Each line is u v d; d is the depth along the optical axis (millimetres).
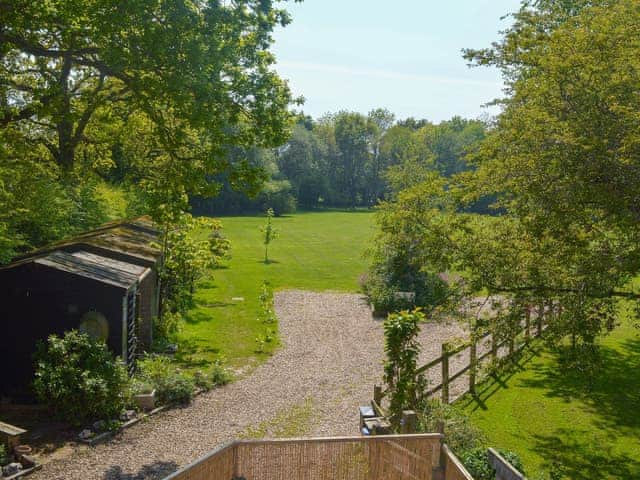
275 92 17438
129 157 30797
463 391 17094
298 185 102500
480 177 12961
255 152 84500
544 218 11445
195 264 23469
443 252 13555
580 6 16031
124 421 13430
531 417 15125
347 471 9680
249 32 17203
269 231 44875
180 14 15305
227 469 9180
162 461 11672
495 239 13164
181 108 15781
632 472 12109
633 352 21141
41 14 15148
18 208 19875
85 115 21953
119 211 33969
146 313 19500
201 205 87938
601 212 11469
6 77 18922
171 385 15234
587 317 11055
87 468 11180
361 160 113000
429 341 22938
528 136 11961
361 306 29625
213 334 22859
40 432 12719
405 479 9836
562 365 11906
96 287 14523
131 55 15141
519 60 13172
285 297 31531
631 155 10438
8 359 14266
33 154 22922
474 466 10523
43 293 14383
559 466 12297
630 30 11125
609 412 15508
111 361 13727
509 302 13016
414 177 33188
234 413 14633
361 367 19266
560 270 11750
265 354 20469
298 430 13641
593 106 11219
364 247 54156
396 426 12305
